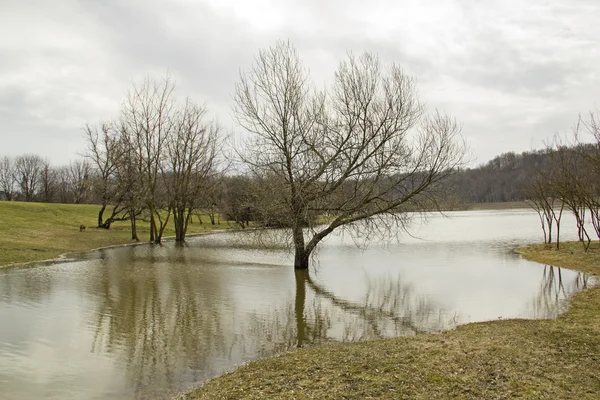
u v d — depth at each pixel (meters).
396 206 23.81
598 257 26.17
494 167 162.12
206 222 74.12
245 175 29.53
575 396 7.68
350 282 21.72
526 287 19.73
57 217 52.94
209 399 8.03
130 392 8.91
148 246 41.78
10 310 15.65
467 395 7.80
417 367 9.34
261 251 37.28
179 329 13.51
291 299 17.91
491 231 55.66
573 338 11.28
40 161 109.44
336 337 12.79
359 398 7.75
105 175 50.72
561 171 29.86
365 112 23.25
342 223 24.31
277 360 10.19
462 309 15.98
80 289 19.61
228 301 17.52
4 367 10.26
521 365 9.31
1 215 46.00
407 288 20.03
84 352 11.34
